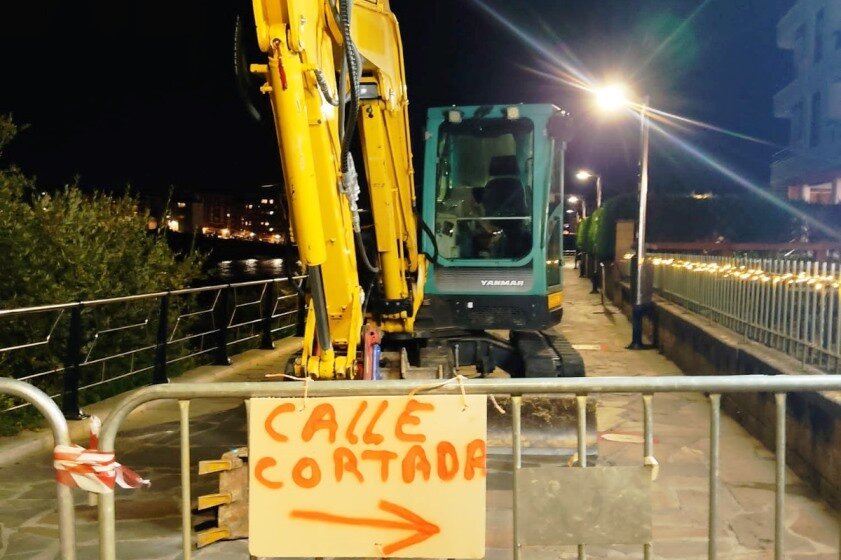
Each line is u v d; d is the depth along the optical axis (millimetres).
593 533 3141
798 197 39781
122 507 5801
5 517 5559
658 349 14219
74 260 9391
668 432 7828
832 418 5609
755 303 8719
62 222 9445
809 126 37000
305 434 3141
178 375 11023
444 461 3119
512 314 8148
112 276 10281
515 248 8375
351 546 3141
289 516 3145
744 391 3156
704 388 3133
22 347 7926
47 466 6805
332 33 4961
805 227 25828
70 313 8148
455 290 8156
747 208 26203
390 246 6664
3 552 4922
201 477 6539
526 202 8328
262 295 13727
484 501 3119
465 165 8492
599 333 17000
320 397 3133
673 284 14164
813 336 6895
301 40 4293
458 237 8438
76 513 5617
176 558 4875
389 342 8414
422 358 7723
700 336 10539
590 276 35562
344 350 5219
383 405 3125
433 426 3119
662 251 21469
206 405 9258
